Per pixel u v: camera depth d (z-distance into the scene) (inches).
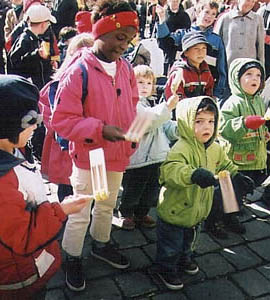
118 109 93.4
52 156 116.9
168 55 195.8
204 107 97.6
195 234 107.9
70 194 121.9
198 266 115.7
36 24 169.6
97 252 114.4
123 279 109.5
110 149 95.0
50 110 113.3
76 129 86.6
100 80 89.7
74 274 104.1
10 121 62.9
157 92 151.3
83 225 101.1
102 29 86.0
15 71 172.7
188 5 291.1
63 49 192.7
